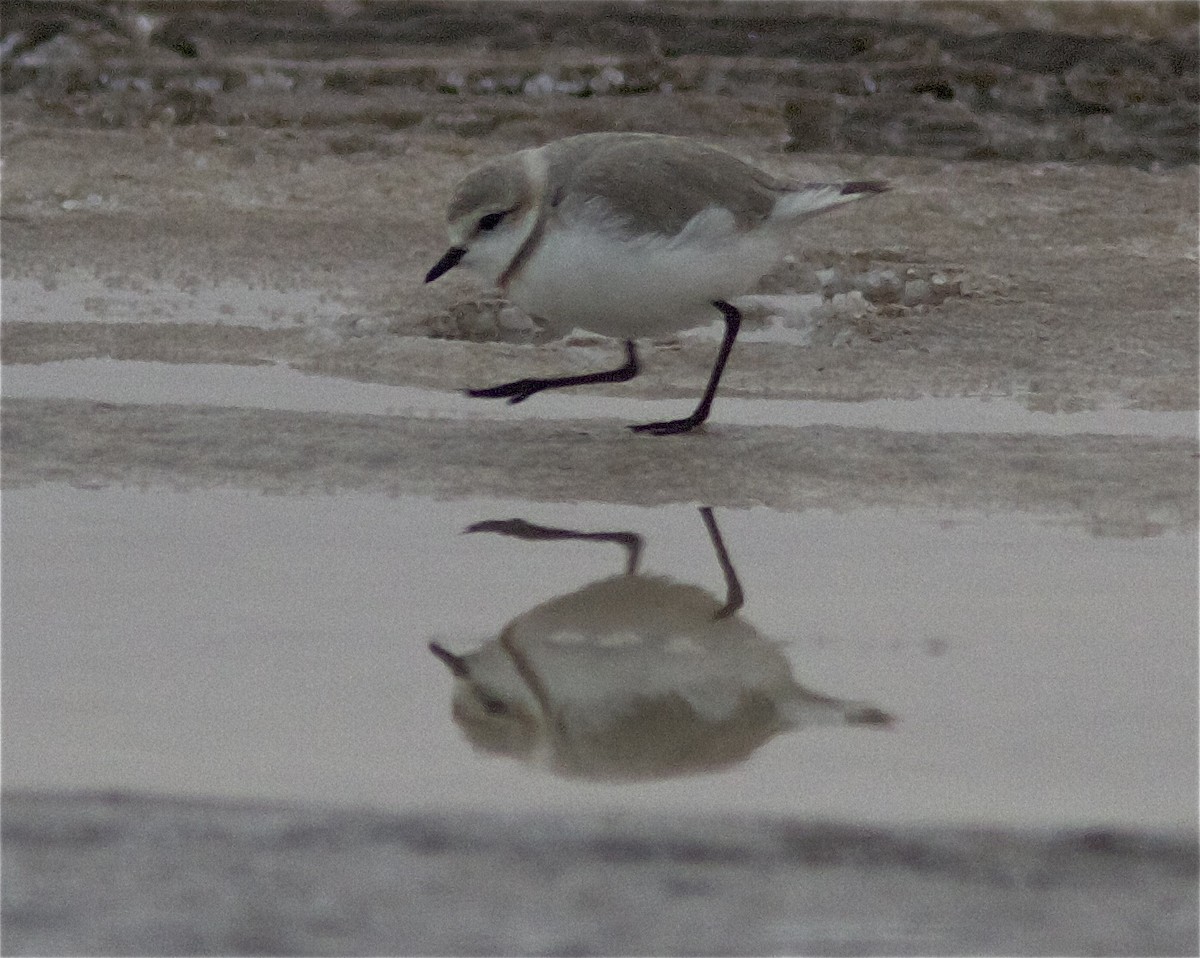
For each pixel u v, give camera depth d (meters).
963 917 5.91
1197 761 7.01
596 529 9.66
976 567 9.10
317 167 16.08
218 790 6.69
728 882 6.09
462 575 9.02
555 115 16.95
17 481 10.09
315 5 18.23
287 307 13.12
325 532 9.54
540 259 10.21
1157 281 13.79
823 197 10.53
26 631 8.20
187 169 15.92
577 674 7.93
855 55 17.78
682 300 10.38
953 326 12.88
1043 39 17.81
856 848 6.31
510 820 6.48
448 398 11.59
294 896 6.00
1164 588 8.81
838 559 9.24
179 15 18.22
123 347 12.23
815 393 11.72
